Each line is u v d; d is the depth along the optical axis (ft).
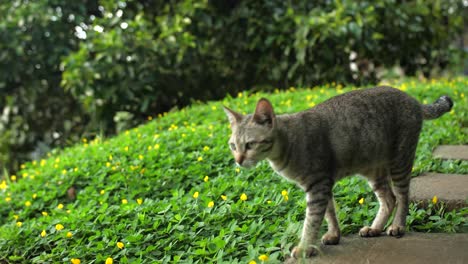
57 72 9.71
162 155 6.07
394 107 3.94
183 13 8.96
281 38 9.02
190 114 8.00
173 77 9.29
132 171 5.83
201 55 9.42
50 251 4.52
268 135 3.65
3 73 9.14
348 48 8.96
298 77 9.57
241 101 8.18
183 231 4.27
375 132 3.82
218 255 3.78
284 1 9.44
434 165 5.30
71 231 4.56
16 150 9.73
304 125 3.71
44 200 5.74
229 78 9.95
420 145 5.91
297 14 9.23
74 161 6.61
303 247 3.62
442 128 6.41
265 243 3.87
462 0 11.91
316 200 3.65
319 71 9.39
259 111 3.68
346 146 3.74
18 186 6.33
